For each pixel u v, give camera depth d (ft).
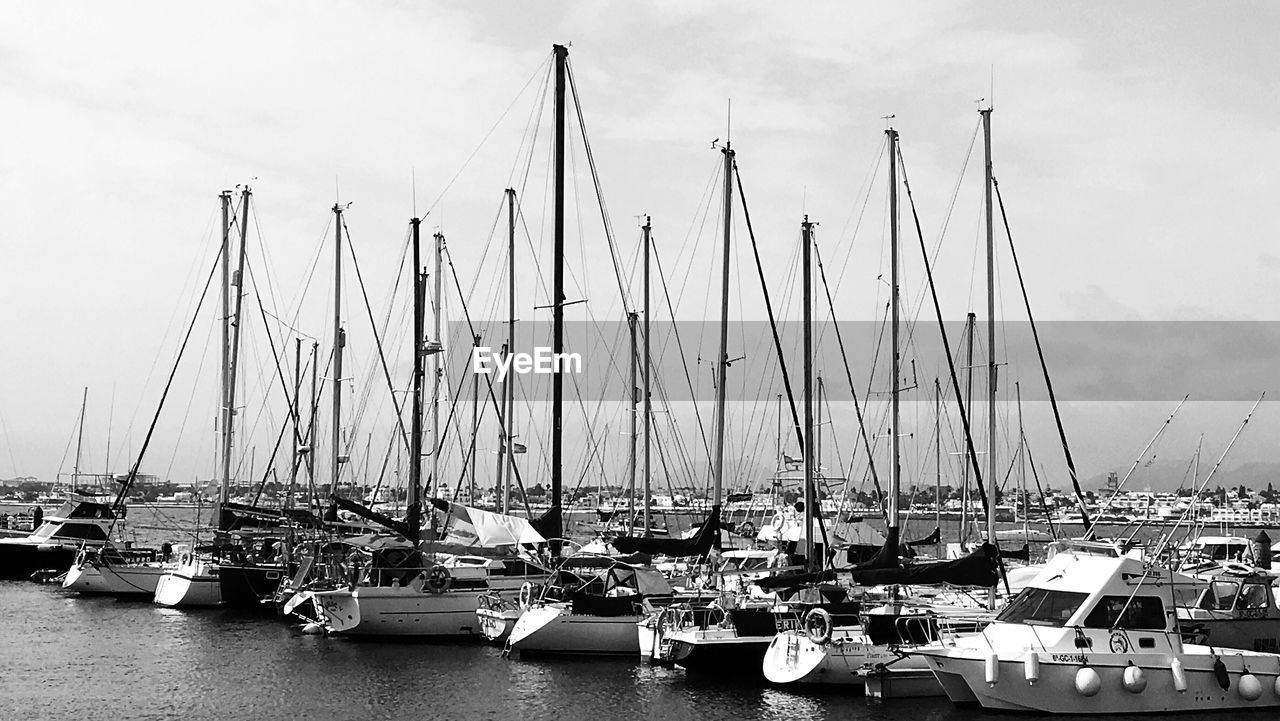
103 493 243.81
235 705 107.24
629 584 134.92
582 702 107.55
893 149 156.25
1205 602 106.52
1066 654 96.07
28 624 157.28
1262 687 98.27
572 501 229.45
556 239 152.76
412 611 140.97
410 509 151.02
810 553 131.75
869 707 103.81
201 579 173.17
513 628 133.18
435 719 101.91
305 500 227.20
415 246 164.55
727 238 156.15
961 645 101.76
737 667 118.32
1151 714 96.63
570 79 163.63
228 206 206.90
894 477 152.05
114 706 106.83
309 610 155.33
